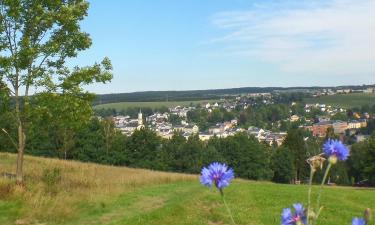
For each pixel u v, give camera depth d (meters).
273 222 17.12
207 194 22.02
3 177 21.97
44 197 18.39
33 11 20.78
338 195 24.17
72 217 17.06
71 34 21.72
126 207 19.42
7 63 20.09
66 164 38.72
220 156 83.25
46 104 20.80
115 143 74.75
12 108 21.38
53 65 21.62
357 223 2.68
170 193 23.27
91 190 22.11
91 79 21.86
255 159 83.69
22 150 21.80
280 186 27.22
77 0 21.94
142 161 78.25
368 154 67.31
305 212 2.83
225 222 17.06
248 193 22.81
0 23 20.56
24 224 15.68
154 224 15.78
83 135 72.06
